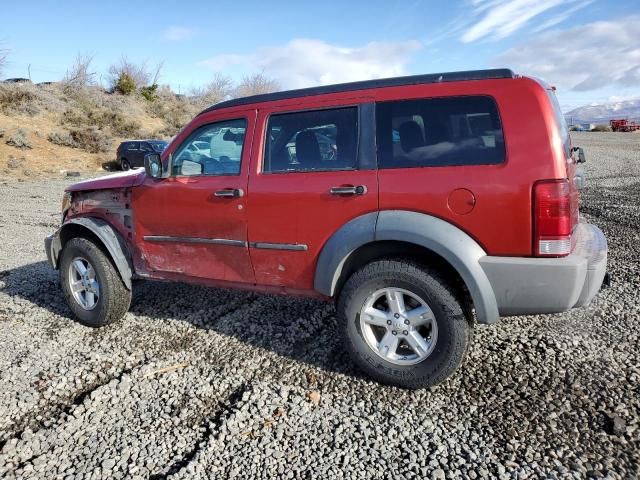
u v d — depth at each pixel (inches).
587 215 313.7
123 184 156.6
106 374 131.6
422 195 108.8
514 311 106.3
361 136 117.8
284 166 128.3
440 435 99.3
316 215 121.0
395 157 114.0
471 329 115.6
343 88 123.3
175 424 107.7
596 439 95.3
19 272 236.4
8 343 152.6
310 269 125.7
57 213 416.8
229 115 137.8
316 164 123.9
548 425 100.3
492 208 103.1
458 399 111.7
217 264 141.9
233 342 148.5
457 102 109.3
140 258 158.6
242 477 89.5
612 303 162.6
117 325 165.5
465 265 104.2
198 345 147.3
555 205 99.5
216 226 137.3
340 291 125.1
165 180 147.6
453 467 89.9
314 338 148.8
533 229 101.1
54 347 149.2
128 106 1407.5
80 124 1081.4
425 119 112.3
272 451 96.7
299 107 127.0
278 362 134.6
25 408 116.2
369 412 108.9
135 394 120.2
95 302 163.9
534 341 137.4
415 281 111.1
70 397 121.0
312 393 117.0
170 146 147.8
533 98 102.7
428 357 113.0
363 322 119.6
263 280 135.3
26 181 695.1
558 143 101.4
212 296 190.2
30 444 101.8
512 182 101.6
